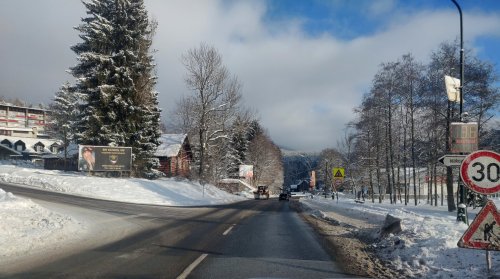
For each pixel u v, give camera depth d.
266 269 9.62
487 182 8.20
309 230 18.12
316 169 154.38
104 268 9.22
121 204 28.50
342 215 27.31
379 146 52.56
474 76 33.25
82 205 24.61
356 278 8.99
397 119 48.44
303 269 9.76
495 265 9.27
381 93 45.50
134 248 11.94
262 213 28.84
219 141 71.69
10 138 106.44
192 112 67.25
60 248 11.46
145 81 45.31
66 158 59.75
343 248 13.03
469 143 13.97
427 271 9.60
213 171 72.06
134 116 44.09
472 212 29.58
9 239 11.80
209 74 54.72
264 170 120.69
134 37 44.16
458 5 17.02
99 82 42.62
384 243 13.33
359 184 76.44
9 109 142.38
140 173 46.28
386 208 32.94
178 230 16.58
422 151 45.53
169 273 8.95
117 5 43.53
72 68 43.62
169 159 61.94
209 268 9.59
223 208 32.94
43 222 14.74
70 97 73.38
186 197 41.56
